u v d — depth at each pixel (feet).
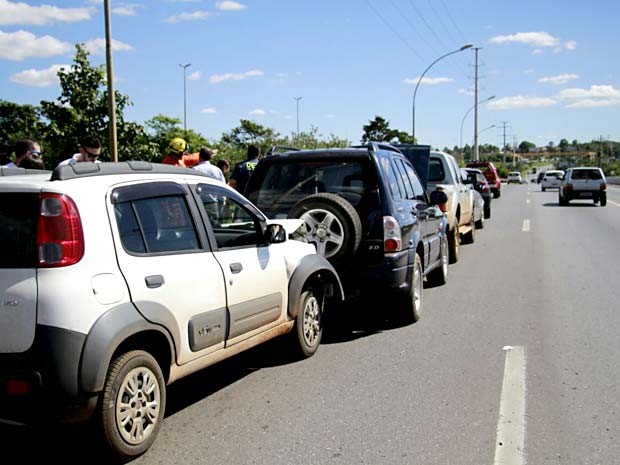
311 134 99.71
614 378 18.86
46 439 15.30
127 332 13.35
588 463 13.55
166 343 14.74
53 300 12.42
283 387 18.63
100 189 13.92
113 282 13.42
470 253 46.19
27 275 12.57
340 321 26.58
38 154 27.50
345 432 15.31
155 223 15.11
